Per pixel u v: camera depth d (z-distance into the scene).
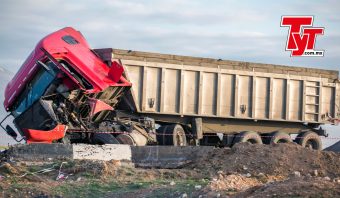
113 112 25.27
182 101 27.05
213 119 28.33
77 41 24.45
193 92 27.39
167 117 27.05
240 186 14.57
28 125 22.73
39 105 22.47
